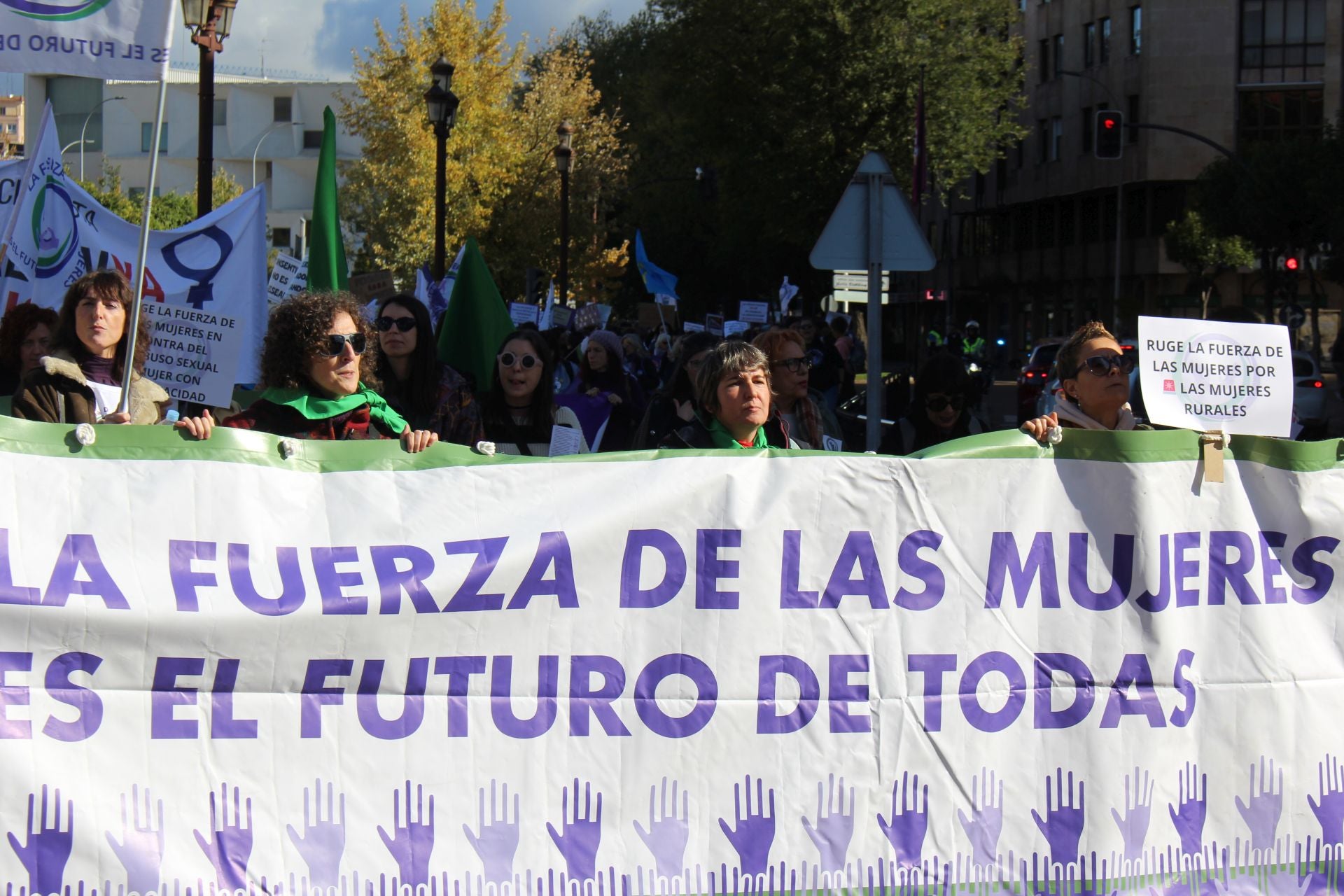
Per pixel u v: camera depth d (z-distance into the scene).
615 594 3.77
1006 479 4.05
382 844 3.57
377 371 5.59
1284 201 41.66
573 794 3.71
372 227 41.19
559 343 14.56
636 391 8.66
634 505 3.79
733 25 37.62
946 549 3.99
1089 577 4.10
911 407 6.66
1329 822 4.28
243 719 3.51
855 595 3.92
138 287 3.99
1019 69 41.03
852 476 3.93
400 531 3.67
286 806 3.52
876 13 36.88
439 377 5.62
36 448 3.46
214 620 3.49
